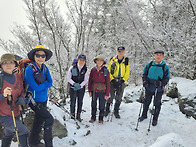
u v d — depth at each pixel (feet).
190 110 13.57
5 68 7.23
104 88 12.78
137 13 22.41
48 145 8.79
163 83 12.28
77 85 12.12
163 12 23.94
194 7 19.42
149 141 11.10
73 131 11.73
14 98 7.62
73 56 21.45
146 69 13.06
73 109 13.33
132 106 16.87
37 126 9.15
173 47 20.88
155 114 12.98
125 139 11.41
